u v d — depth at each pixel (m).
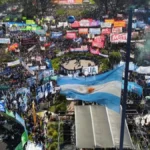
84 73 63.66
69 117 47.41
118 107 33.41
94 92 35.47
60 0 129.12
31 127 45.12
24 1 119.75
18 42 84.00
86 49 77.62
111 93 33.59
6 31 94.00
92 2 132.62
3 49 79.94
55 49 78.62
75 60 73.56
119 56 69.75
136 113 47.62
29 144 40.41
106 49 78.88
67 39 83.75
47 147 41.28
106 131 39.66
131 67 62.03
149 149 39.50
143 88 54.91
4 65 68.25
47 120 47.28
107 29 87.38
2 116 49.47
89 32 87.81
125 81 24.08
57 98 53.00
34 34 89.56
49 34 89.19
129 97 50.78
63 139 42.53
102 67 69.06
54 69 68.12
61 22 100.62
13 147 42.94
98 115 42.78
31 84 56.62
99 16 114.44
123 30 90.69
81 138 38.53
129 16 21.98
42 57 73.06
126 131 39.62
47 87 52.81
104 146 37.34
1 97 50.62
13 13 122.50
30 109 49.97
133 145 37.91
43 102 52.34
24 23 102.56
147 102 50.94
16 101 49.03
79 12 121.75
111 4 117.00
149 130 43.78
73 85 37.62
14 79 59.72
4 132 46.25
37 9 116.81
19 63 66.62
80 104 51.88
